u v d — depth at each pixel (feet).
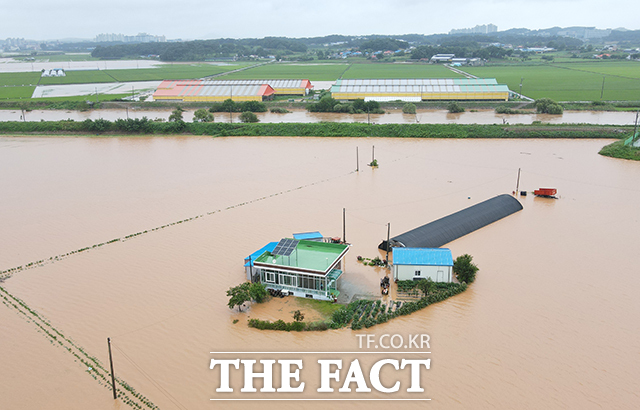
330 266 167.43
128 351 139.74
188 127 457.68
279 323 149.79
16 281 180.24
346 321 153.17
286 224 230.27
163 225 232.53
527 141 403.34
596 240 210.38
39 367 133.18
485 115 520.83
